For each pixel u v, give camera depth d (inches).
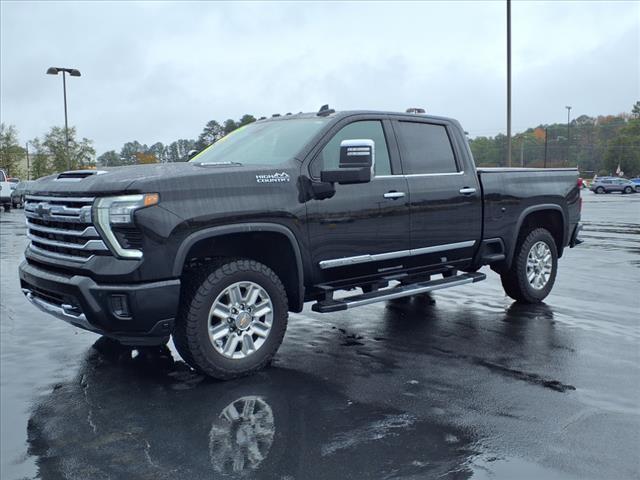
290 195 195.2
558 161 4879.4
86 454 138.5
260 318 192.9
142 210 165.9
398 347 221.3
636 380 183.9
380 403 167.2
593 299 298.8
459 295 315.6
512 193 269.4
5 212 1135.6
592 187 2325.3
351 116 219.6
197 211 174.4
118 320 169.5
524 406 164.1
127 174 176.9
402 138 235.0
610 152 4308.6
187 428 151.5
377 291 224.2
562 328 244.2
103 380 187.8
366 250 216.7
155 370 197.2
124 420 157.0
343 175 191.0
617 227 718.5
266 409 163.3
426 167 241.0
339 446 140.9
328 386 180.7
